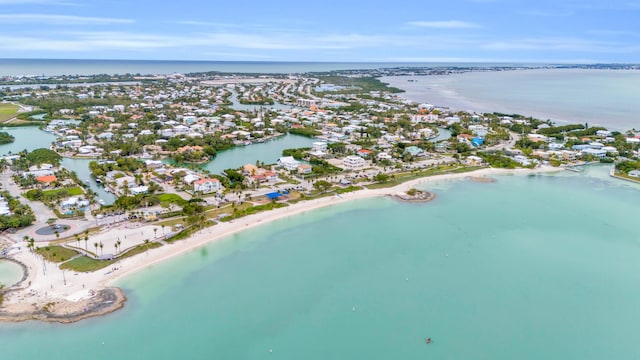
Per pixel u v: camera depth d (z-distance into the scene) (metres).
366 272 132.00
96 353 95.88
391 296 119.56
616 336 104.38
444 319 110.25
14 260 129.88
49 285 117.94
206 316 109.50
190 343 99.94
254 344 100.31
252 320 108.62
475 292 121.81
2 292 113.88
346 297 118.94
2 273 122.94
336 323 108.25
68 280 120.62
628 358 97.38
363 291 121.75
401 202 193.00
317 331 105.25
